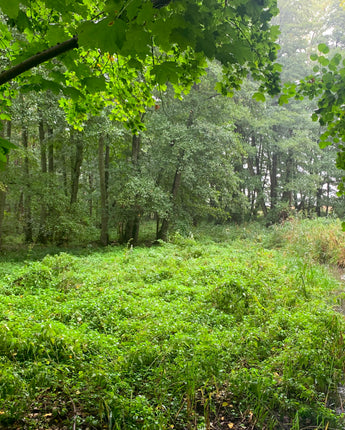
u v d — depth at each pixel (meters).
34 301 6.34
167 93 16.58
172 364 4.10
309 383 4.01
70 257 10.37
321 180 25.64
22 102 12.48
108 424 3.25
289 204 27.66
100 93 3.86
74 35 2.30
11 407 3.22
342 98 2.50
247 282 7.24
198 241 17.31
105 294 6.80
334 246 12.37
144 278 8.96
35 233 17.72
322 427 3.48
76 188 17.73
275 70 2.53
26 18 2.73
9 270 9.66
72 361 4.00
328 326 5.23
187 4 1.59
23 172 14.67
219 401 3.79
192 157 17.39
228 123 18.34
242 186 27.17
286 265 10.07
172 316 5.59
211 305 6.44
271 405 3.73
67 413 3.38
